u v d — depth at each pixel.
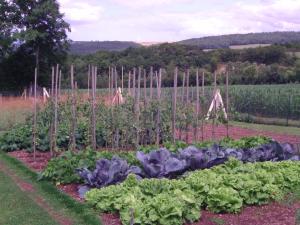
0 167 12.41
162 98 14.93
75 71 32.50
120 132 14.06
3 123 20.83
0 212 8.13
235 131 20.94
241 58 47.44
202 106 14.85
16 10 47.69
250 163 10.00
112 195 7.84
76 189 9.49
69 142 13.73
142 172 9.35
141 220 6.90
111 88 14.52
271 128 23.42
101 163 9.32
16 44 48.34
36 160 13.16
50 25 47.62
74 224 7.40
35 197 9.17
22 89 48.66
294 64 47.84
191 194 7.54
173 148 11.66
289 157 11.57
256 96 30.58
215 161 10.20
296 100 28.17
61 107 14.02
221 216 7.61
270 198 8.38
